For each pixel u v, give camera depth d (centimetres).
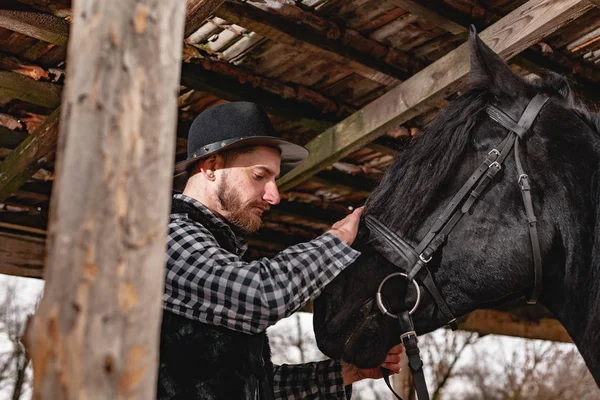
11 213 416
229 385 142
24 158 330
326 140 328
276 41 279
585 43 295
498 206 156
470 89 170
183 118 351
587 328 149
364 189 416
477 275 156
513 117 162
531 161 157
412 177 164
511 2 268
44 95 301
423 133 172
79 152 79
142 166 81
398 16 280
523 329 565
